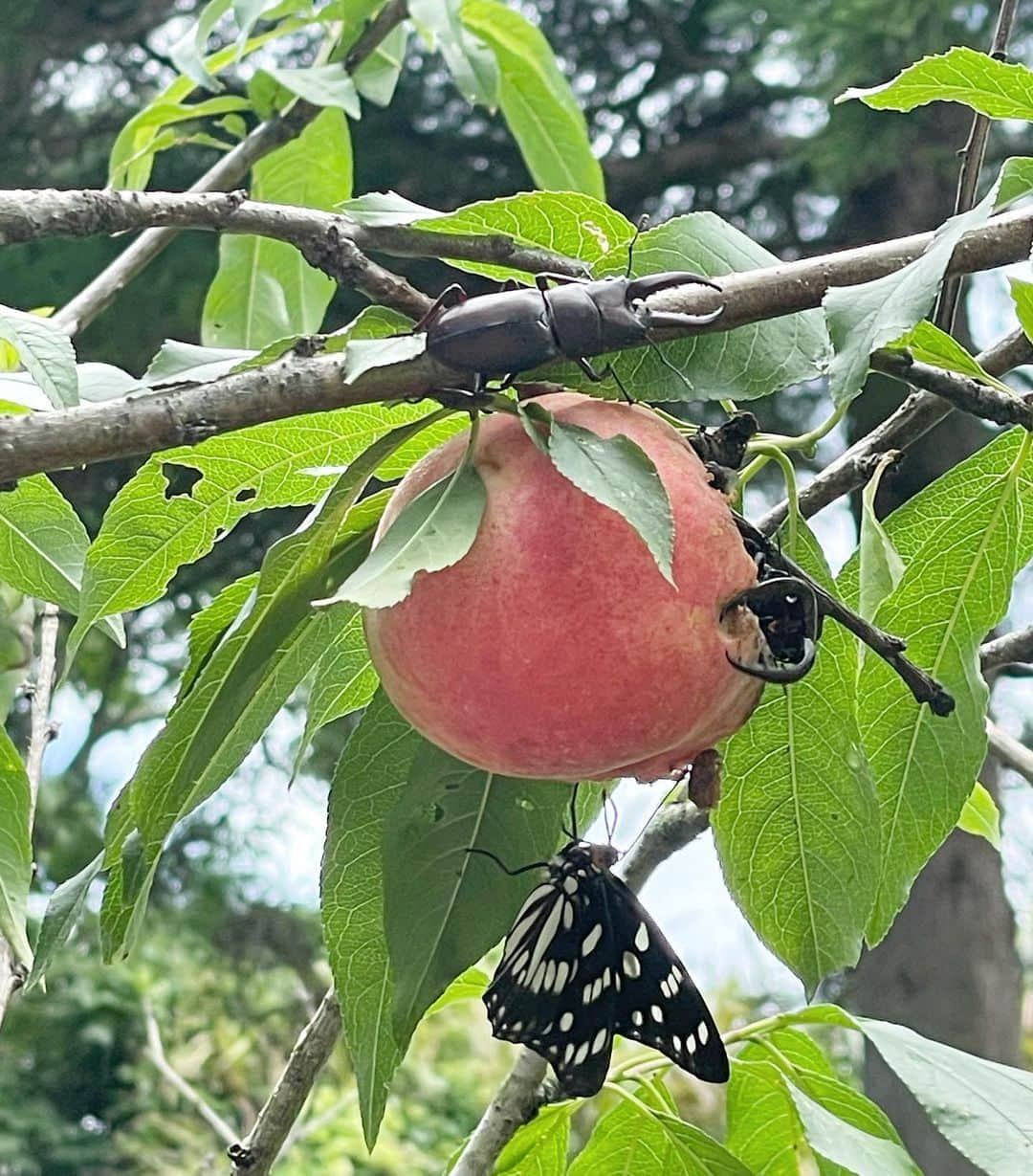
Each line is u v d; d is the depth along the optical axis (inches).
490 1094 91.4
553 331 11.1
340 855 15.2
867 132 74.0
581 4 82.8
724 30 79.9
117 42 84.2
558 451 10.9
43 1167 87.7
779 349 13.1
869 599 14.4
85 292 25.9
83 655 87.4
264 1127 18.2
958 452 80.7
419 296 14.3
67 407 13.1
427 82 80.8
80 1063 91.0
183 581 81.4
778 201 86.9
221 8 28.8
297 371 11.5
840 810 15.7
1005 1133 15.2
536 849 14.9
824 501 17.1
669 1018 15.8
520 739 11.2
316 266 15.6
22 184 85.9
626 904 15.8
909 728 16.5
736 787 15.8
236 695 12.9
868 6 69.6
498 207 15.3
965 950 84.4
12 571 18.5
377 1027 15.2
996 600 16.6
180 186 78.7
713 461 12.6
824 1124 16.9
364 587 10.3
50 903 13.6
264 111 29.4
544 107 35.5
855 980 88.4
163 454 13.9
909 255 13.2
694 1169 18.6
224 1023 93.4
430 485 11.6
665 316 11.6
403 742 15.1
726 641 11.3
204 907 98.6
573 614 10.9
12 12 80.7
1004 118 15.1
